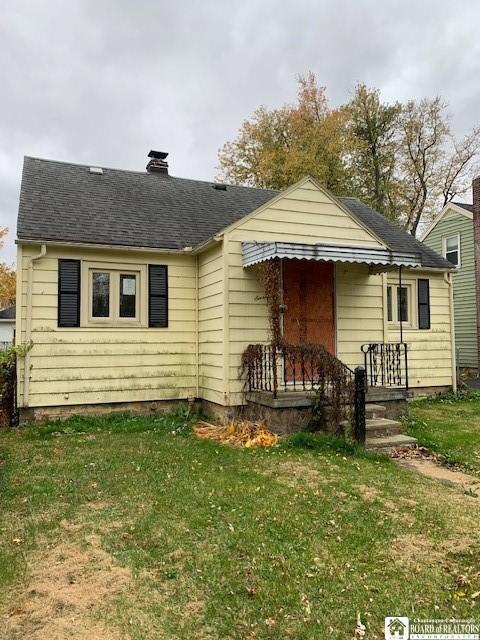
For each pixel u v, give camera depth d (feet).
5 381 29.01
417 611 9.43
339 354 31.65
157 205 36.76
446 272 43.29
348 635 8.68
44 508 14.76
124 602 9.64
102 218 32.30
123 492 16.15
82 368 29.48
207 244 29.60
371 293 33.09
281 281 26.68
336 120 88.28
